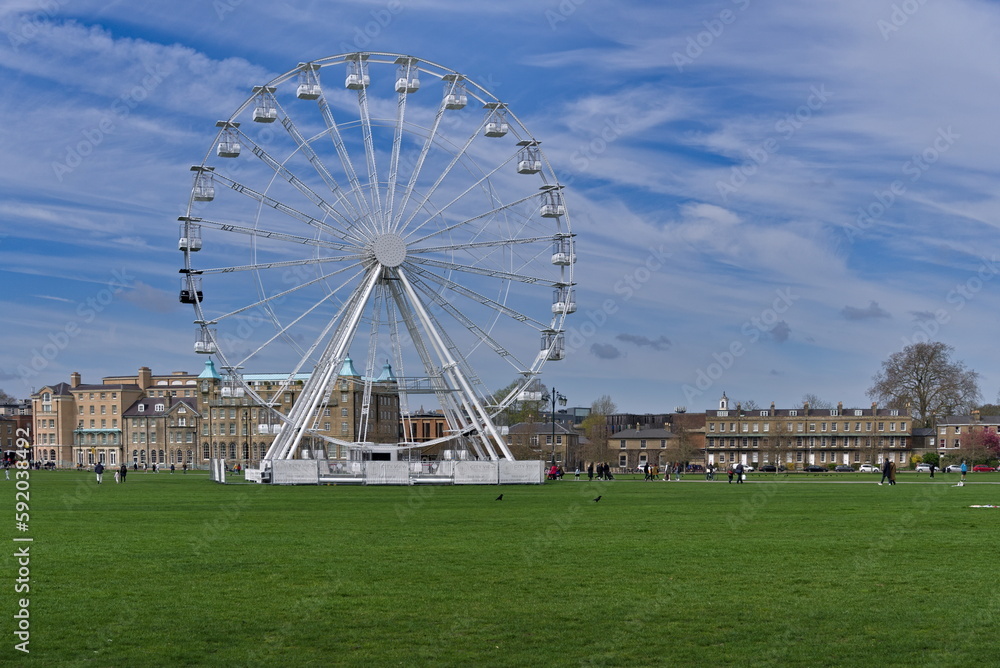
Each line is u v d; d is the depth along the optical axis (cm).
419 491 8438
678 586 2933
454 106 9750
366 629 2411
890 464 9956
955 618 2517
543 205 10106
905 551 3669
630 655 2197
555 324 10194
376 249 9812
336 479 9881
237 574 3144
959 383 16812
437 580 3033
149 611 2594
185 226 9525
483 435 10181
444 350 10038
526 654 2202
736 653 2209
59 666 2111
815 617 2531
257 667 2109
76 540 4072
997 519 5000
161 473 17900
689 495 7525
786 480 11875
